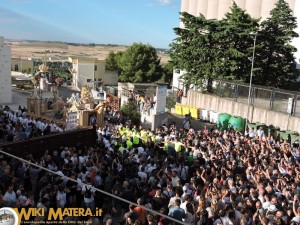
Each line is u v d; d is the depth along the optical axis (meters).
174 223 10.04
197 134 23.11
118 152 16.97
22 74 80.12
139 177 13.24
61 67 101.38
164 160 16.14
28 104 37.56
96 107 31.44
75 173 12.88
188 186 12.66
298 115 29.03
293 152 20.02
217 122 32.91
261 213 10.46
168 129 23.77
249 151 17.80
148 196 11.80
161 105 31.86
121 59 81.94
